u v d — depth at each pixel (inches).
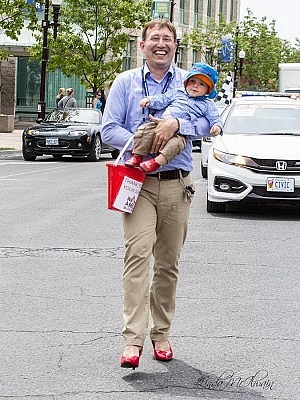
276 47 3159.5
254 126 631.2
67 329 298.8
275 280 388.5
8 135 1664.6
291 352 278.7
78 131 1122.0
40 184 780.0
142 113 260.7
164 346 267.7
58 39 1718.8
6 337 287.6
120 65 1777.8
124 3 1731.1
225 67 2787.9
